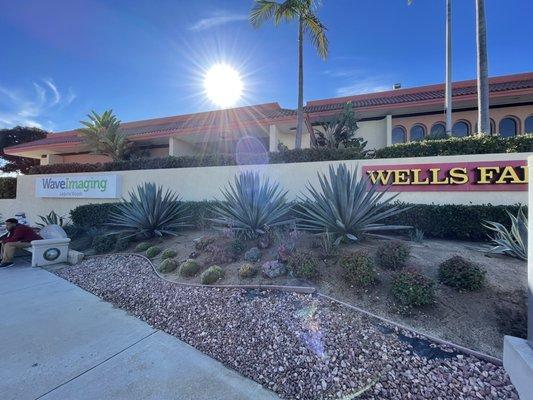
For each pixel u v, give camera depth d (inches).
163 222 311.9
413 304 134.0
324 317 137.2
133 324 149.3
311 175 341.7
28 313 162.7
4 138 976.9
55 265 273.4
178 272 211.6
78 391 98.0
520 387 86.0
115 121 589.6
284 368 109.0
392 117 539.8
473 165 268.5
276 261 186.2
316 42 413.1
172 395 96.3
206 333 135.7
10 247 271.0
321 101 629.6
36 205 539.8
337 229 206.4
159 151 682.8
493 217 241.8
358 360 109.5
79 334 138.0
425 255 189.5
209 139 614.9
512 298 134.3
